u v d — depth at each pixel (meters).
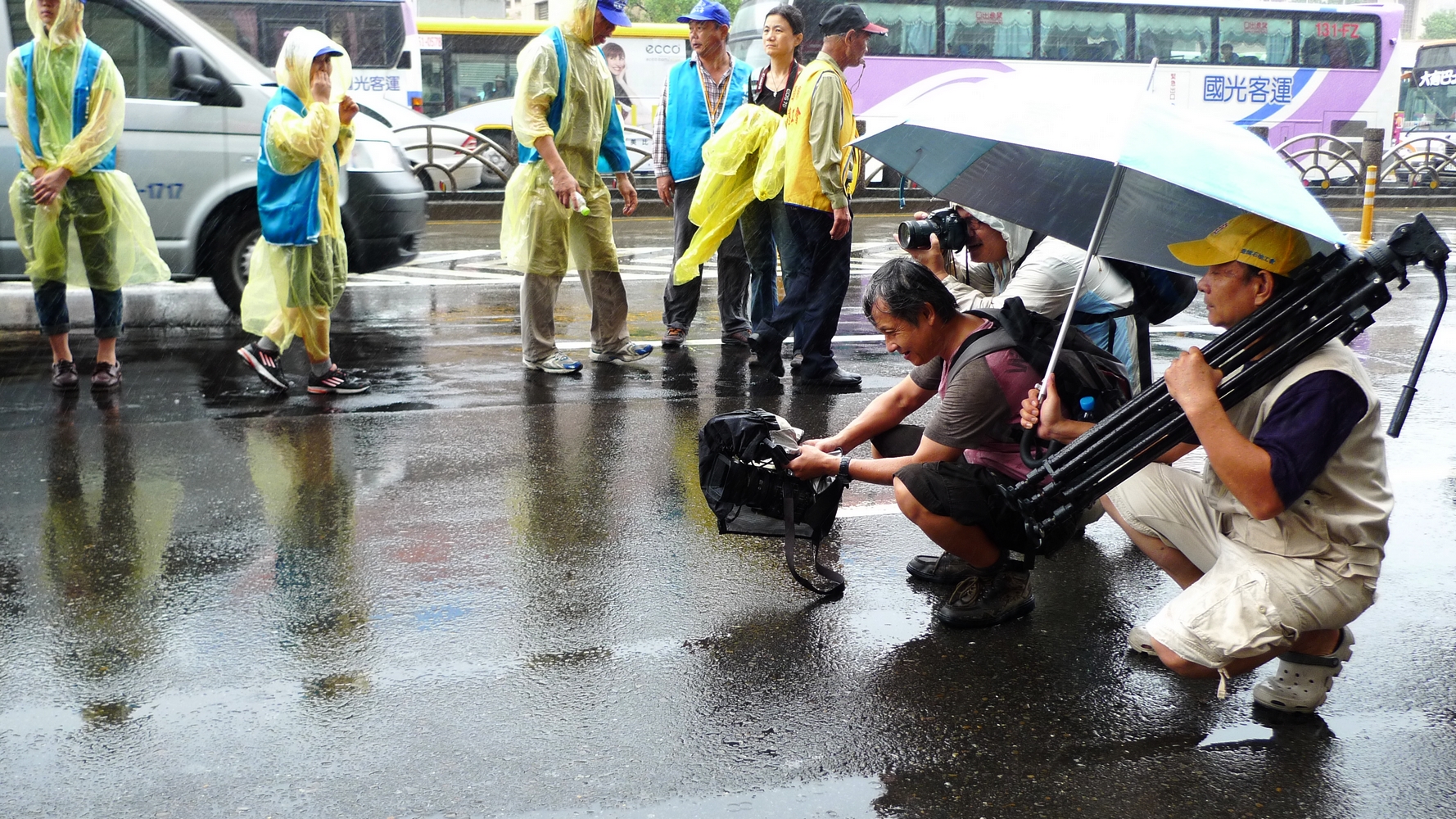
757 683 2.98
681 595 3.52
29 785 2.48
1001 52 19.27
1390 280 2.33
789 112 5.96
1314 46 21.12
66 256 5.67
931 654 3.15
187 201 7.29
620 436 5.24
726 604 3.46
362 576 3.62
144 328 7.61
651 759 2.61
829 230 6.04
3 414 5.43
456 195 15.74
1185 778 2.55
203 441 5.05
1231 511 2.67
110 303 5.82
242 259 7.61
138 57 7.16
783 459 3.32
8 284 9.23
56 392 5.88
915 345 3.24
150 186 7.18
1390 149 21.80
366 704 2.84
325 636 3.21
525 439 5.16
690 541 3.97
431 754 2.62
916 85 18.97
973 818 2.40
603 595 3.51
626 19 6.09
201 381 6.18
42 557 3.73
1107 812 2.43
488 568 3.70
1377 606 3.46
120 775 2.52
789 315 6.22
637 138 19.77
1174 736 2.73
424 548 3.87
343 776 2.53
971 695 2.92
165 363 6.59
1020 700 2.90
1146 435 2.61
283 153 5.37
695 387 6.21
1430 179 21.58
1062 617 3.40
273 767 2.55
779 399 5.98
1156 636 2.65
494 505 4.30
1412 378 2.44
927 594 3.56
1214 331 8.11
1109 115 2.40
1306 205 2.33
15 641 3.15
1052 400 2.81
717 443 3.36
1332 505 2.53
